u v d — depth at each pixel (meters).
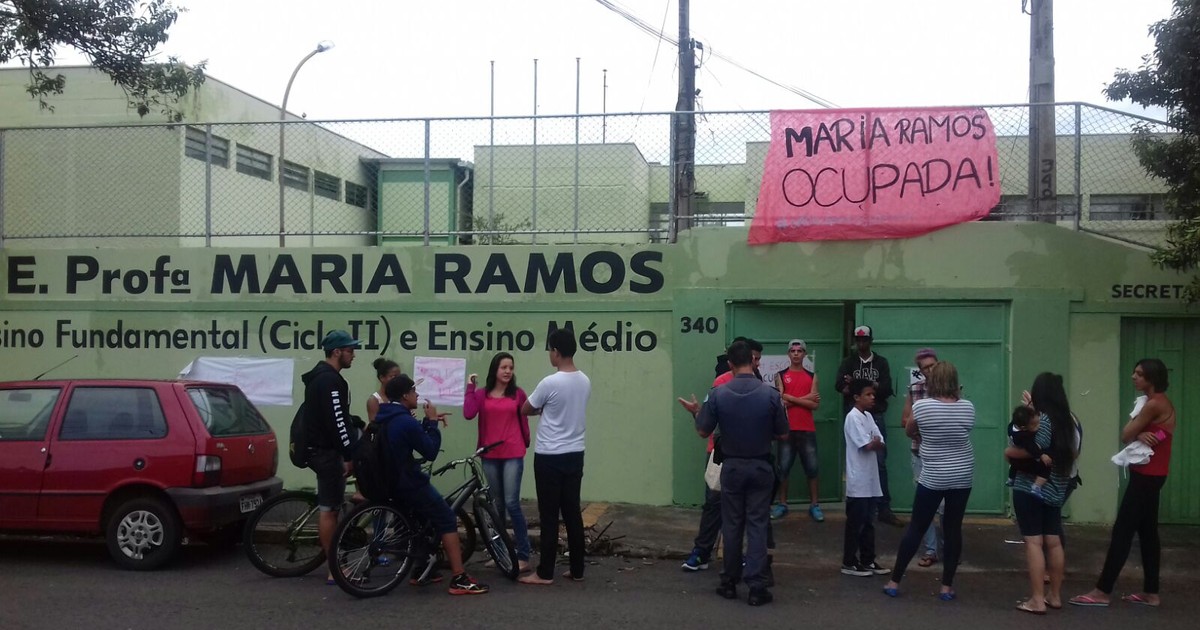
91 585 7.55
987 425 10.12
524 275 10.79
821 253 10.30
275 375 11.21
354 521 7.24
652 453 10.52
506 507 7.89
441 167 11.65
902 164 10.26
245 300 11.27
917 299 10.15
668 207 10.81
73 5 11.54
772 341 10.45
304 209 12.12
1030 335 9.95
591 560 8.52
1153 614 6.99
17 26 11.27
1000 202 10.24
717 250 10.43
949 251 10.12
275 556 7.86
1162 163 9.60
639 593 7.43
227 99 19.20
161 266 11.41
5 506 8.00
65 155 12.33
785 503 10.03
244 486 8.39
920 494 7.27
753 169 10.58
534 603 7.11
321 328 11.13
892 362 10.23
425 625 6.53
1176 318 9.89
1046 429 6.94
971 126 10.20
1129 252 9.87
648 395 10.55
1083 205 10.16
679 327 10.45
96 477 7.98
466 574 7.35
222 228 12.25
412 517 7.36
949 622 6.74
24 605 6.94
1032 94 11.09
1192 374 9.91
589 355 10.65
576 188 10.98
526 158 11.20
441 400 10.87
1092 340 9.91
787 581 7.84
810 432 9.85
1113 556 7.13
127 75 12.13
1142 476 7.10
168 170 12.23
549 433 7.55
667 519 9.85
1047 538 7.11
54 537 9.55
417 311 10.95
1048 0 10.98
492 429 7.85
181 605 6.98
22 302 11.62
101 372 11.51
